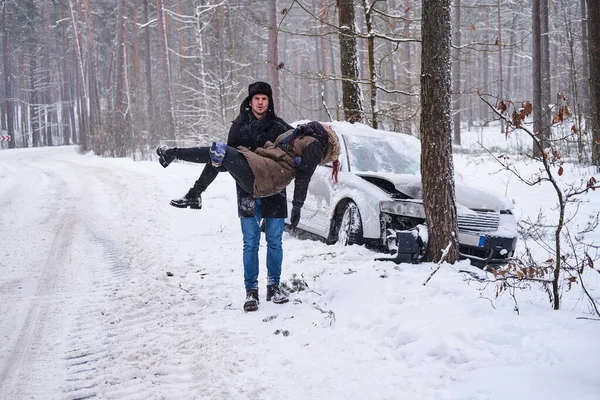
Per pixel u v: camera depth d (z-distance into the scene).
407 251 5.12
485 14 42.69
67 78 66.38
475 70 49.50
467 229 5.72
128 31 47.28
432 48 4.89
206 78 30.75
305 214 7.35
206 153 4.32
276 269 4.74
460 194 6.02
